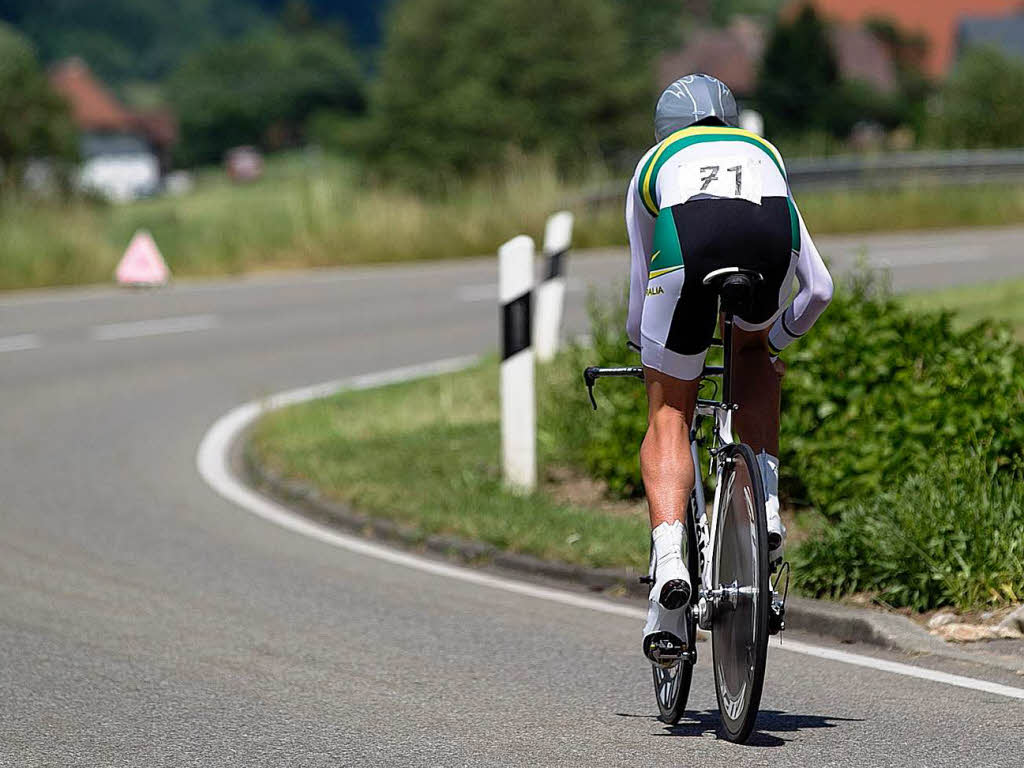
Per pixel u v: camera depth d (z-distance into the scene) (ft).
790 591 82.28
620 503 107.45
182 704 67.56
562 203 305.12
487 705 67.15
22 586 90.38
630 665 74.13
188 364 176.96
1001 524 79.82
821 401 98.99
